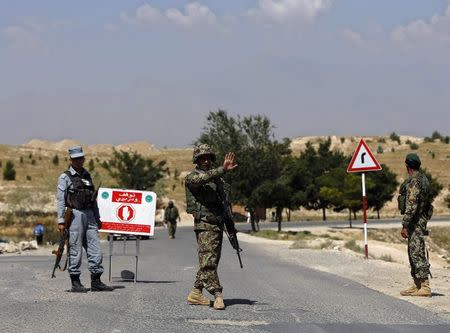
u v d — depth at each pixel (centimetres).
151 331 705
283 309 876
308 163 7494
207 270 868
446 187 11169
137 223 1140
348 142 18500
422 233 1081
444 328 768
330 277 1343
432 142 16612
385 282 1299
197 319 785
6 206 5659
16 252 2389
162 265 1603
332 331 734
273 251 2264
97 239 1035
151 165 6425
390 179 6969
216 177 838
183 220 7038
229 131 4628
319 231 4825
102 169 8706
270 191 4381
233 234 878
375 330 746
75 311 825
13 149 14312
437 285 1309
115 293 1009
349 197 5275
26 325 730
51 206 5809
